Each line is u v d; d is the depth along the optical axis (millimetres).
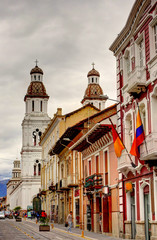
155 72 19297
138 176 21094
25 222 52188
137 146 19094
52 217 51719
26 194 93000
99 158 29469
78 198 35969
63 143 40188
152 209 19047
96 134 27625
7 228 35969
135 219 21734
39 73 96688
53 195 52062
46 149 61031
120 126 24297
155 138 17562
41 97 95250
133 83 20406
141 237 20328
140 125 19141
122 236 23312
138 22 21766
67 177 38844
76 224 36781
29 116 94812
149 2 20312
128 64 23875
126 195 23141
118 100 24812
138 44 21969
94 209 29938
